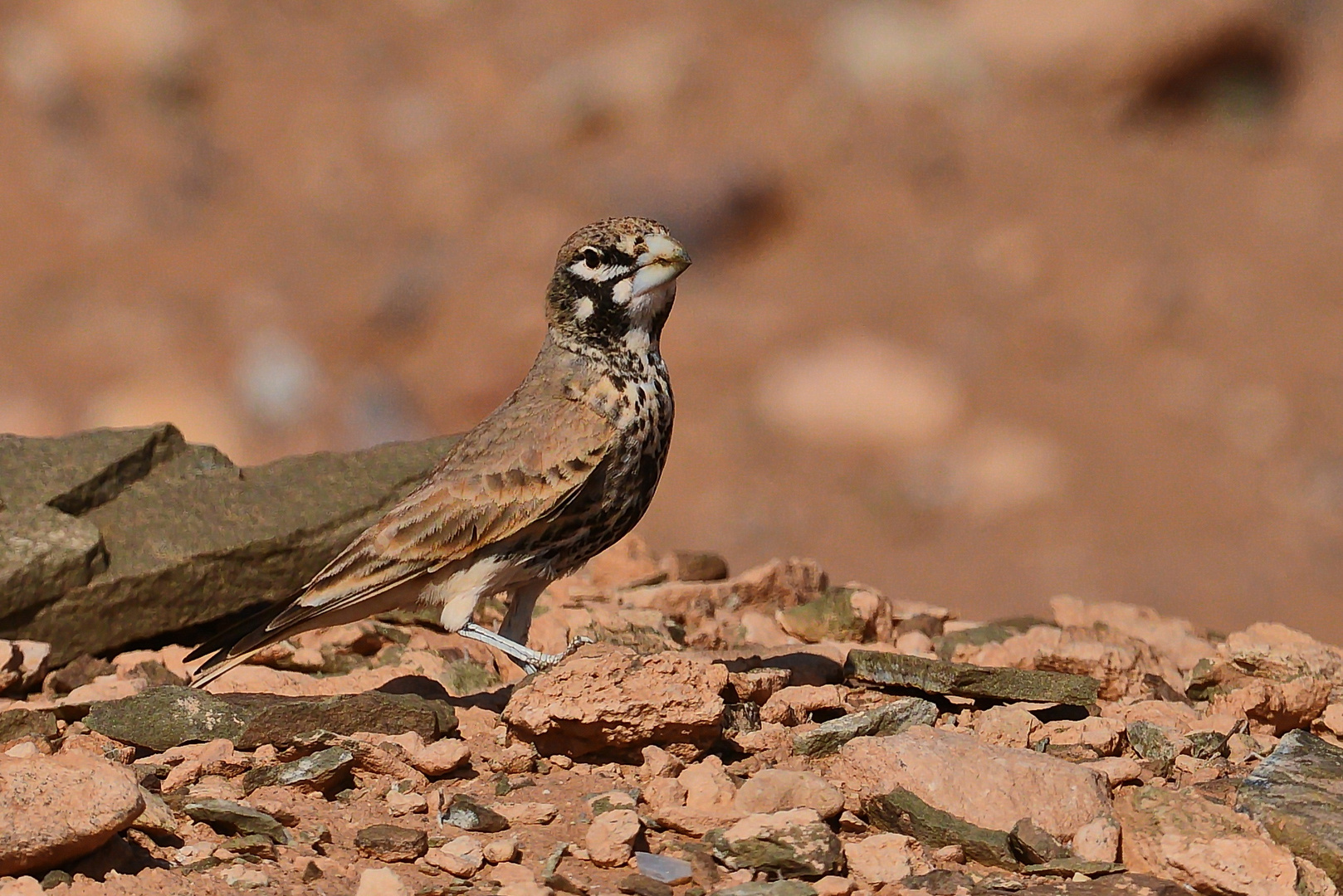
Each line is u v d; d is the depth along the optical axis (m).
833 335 31.73
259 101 37.97
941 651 9.73
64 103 36.66
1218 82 37.16
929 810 6.54
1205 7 36.38
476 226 34.78
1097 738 7.44
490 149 37.03
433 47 40.00
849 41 38.59
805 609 9.78
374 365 31.58
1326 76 36.94
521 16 40.81
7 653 8.46
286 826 6.55
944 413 29.70
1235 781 7.14
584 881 6.11
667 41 38.97
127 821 6.04
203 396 29.77
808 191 35.53
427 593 7.82
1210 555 26.45
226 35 39.06
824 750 7.34
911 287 33.06
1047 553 26.62
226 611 9.38
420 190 35.91
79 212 34.09
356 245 34.44
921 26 38.47
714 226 34.53
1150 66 36.81
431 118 37.84
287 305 32.19
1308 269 32.50
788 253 34.38
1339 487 27.97
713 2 40.94
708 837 6.46
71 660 9.00
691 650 8.95
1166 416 29.42
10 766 6.07
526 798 6.89
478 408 30.31
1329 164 35.41
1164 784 7.08
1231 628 24.83
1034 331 31.69
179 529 9.39
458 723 7.58
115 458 9.63
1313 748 7.10
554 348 8.09
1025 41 37.88
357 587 7.67
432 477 7.86
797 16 40.22
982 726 7.57
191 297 32.50
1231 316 31.75
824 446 29.44
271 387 30.09
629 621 9.41
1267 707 7.97
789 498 27.98
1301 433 28.98
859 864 6.23
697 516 27.86
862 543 27.08
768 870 6.23
